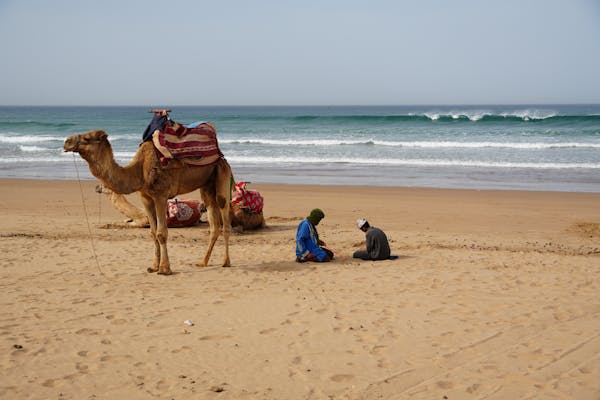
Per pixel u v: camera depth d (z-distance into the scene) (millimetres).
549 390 5359
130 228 13711
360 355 6105
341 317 7285
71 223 14320
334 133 52594
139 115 120125
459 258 10812
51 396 5133
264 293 8359
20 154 37344
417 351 6223
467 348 6312
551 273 9633
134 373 5637
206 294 8281
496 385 5457
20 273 9320
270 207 18344
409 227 15078
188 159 9328
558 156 33906
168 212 13805
